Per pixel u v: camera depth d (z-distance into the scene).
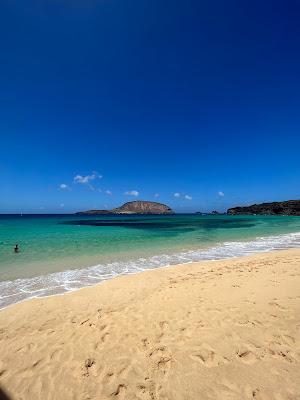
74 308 6.91
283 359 4.37
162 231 31.39
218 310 6.33
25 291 8.67
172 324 5.75
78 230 32.69
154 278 9.73
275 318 5.74
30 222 56.22
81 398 3.77
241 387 3.83
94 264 12.84
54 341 5.22
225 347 4.78
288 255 13.55
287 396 3.64
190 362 4.42
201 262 12.60
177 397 3.71
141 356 4.64
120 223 52.50
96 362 4.52
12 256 14.77
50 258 14.25
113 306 6.96
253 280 8.73
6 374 4.27
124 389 3.90
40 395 3.84
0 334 5.57
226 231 31.09
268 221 58.62
